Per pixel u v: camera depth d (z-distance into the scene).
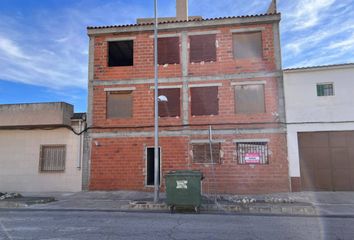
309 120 15.24
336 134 15.11
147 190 15.77
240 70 16.12
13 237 6.91
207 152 15.77
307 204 11.57
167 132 16.11
